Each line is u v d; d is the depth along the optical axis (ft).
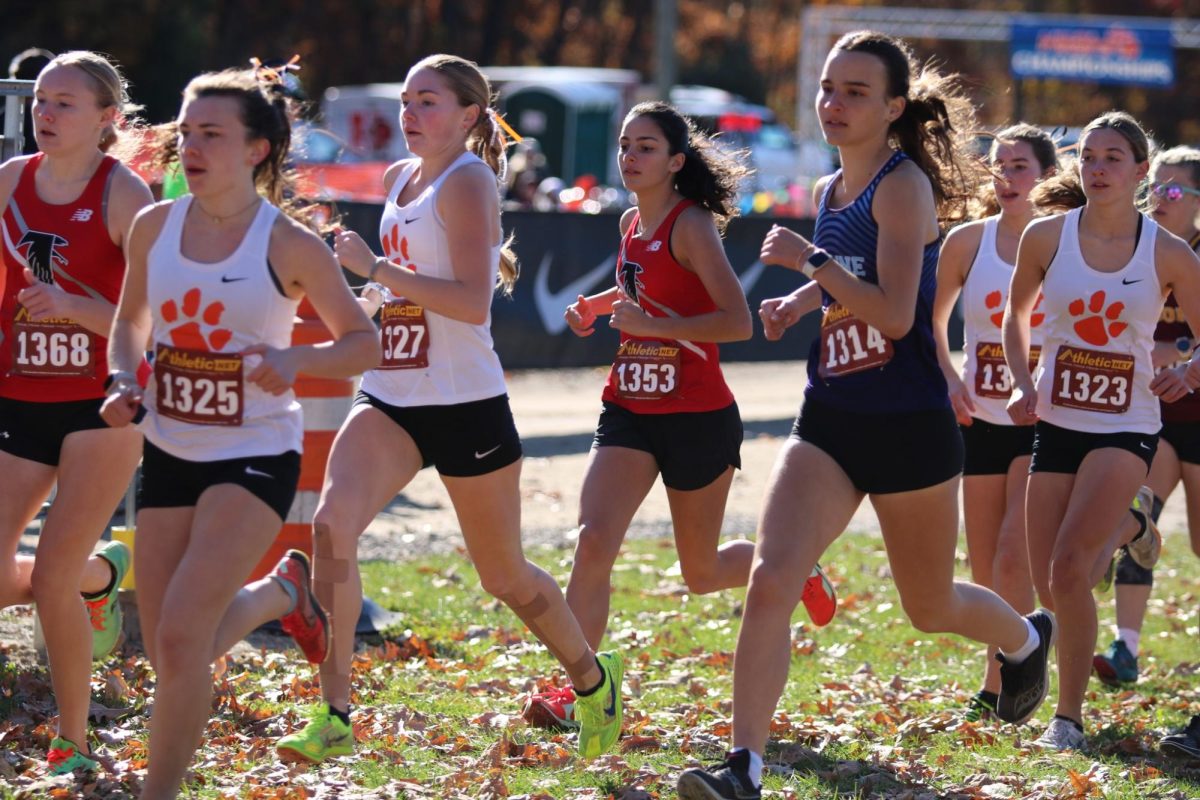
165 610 33.01
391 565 77.51
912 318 37.73
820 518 38.63
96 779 39.45
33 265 39.04
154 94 335.06
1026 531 49.80
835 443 39.14
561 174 323.37
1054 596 48.11
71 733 40.29
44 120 38.29
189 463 34.24
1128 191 47.09
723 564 50.55
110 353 35.04
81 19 321.73
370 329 34.50
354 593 40.27
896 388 38.75
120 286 39.73
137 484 61.62
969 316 53.83
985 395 53.36
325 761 42.32
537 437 124.36
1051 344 48.80
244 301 33.60
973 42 464.65
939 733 49.98
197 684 33.17
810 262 37.70
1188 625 74.38
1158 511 58.75
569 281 135.33
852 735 49.49
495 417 41.34
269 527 34.01
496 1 439.63
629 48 476.54
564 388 157.17
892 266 37.70
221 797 38.63
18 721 44.62
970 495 54.44
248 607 35.99
